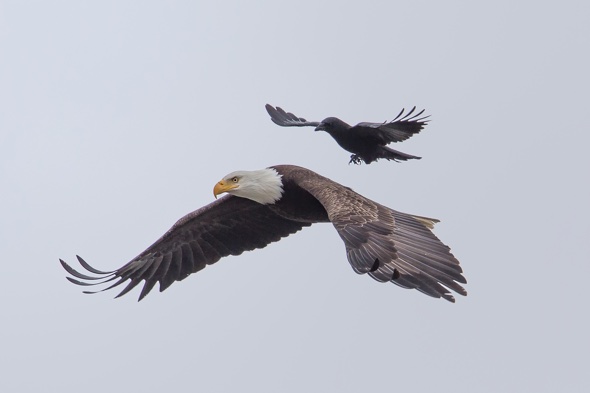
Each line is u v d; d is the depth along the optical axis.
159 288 18.31
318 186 16.33
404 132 18.31
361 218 14.98
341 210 15.18
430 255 14.41
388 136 18.45
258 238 18.44
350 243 14.63
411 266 14.28
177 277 18.39
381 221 14.94
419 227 14.91
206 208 18.25
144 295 18.22
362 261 14.39
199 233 18.45
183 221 18.31
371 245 14.55
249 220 18.31
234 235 18.45
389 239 14.62
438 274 14.23
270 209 17.88
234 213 18.25
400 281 14.12
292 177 17.23
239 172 17.50
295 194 17.27
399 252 14.45
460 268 14.29
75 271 17.81
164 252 18.41
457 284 14.16
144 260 18.33
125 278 18.19
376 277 14.20
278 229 18.36
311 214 17.41
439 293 14.06
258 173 17.44
